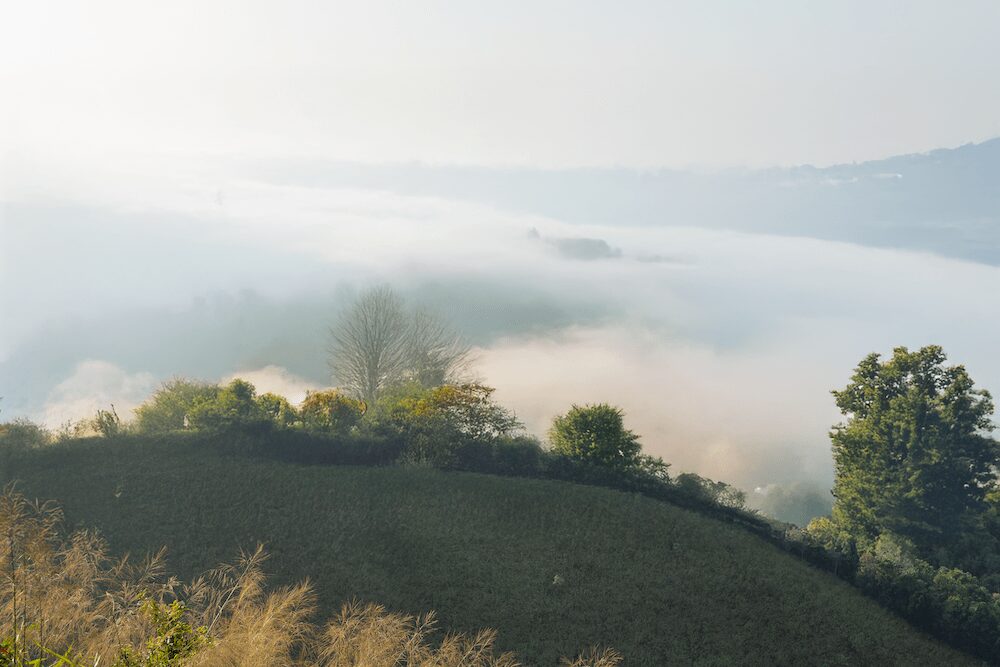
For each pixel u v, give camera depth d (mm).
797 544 38375
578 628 30203
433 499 39031
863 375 53219
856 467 51500
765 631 31312
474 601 31156
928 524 47281
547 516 38500
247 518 35531
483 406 47969
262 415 46750
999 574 42219
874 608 34125
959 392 49344
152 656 6422
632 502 40781
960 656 31625
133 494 36406
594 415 45594
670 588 33469
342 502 37719
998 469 48969
